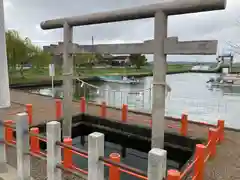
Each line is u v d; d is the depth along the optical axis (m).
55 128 2.57
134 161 6.48
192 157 4.91
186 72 59.16
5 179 3.18
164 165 1.73
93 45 5.09
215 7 3.51
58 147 2.62
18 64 33.25
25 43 34.12
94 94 15.64
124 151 7.33
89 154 2.18
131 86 27.70
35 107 9.85
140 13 4.23
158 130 4.34
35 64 35.94
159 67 4.15
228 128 6.94
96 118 8.36
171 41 3.96
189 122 7.68
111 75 36.41
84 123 8.68
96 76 35.09
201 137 6.12
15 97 12.61
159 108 4.27
